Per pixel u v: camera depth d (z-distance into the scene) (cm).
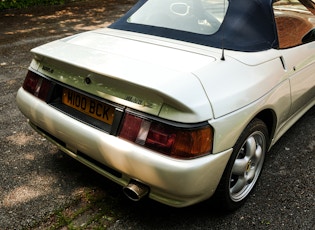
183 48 235
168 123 185
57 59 223
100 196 257
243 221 240
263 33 258
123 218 237
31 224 228
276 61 255
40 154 307
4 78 484
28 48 638
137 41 247
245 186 255
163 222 236
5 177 273
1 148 314
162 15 275
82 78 219
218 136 197
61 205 246
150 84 185
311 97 346
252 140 243
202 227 233
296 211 251
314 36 316
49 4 1088
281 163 311
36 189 262
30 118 254
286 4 290
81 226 228
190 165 186
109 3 1185
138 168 194
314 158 321
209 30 252
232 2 261
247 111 216
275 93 248
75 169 288
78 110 225
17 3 1016
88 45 244
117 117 200
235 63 225
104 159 209
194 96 189
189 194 196
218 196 227
